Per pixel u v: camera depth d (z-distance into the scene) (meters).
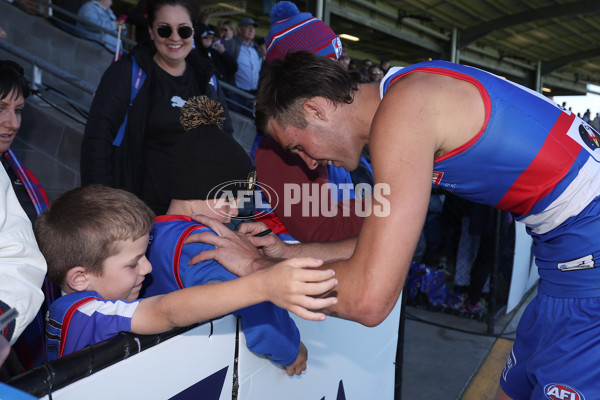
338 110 1.19
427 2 11.73
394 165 0.96
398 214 0.93
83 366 0.77
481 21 13.59
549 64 19.11
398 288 0.94
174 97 2.28
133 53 2.27
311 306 0.88
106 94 2.14
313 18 1.93
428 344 3.49
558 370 1.26
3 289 0.79
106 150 2.12
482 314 3.95
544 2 12.30
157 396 0.93
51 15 6.39
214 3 8.32
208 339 1.04
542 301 1.35
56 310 1.03
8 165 1.62
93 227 1.06
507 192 1.18
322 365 1.56
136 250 1.13
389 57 17.45
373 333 1.92
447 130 1.05
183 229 1.25
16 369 1.09
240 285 0.91
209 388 1.07
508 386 1.50
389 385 2.17
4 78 1.55
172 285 1.22
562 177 1.14
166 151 2.20
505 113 1.09
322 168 1.69
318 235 1.72
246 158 1.41
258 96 1.29
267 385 1.27
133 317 0.95
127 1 11.11
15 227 0.87
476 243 4.02
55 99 5.11
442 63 1.14
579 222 1.20
